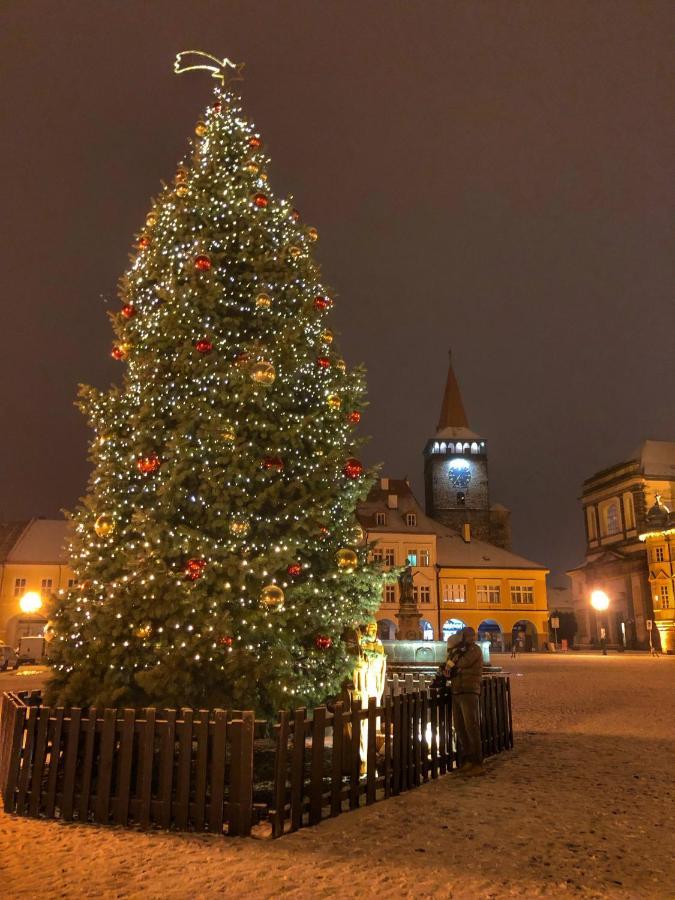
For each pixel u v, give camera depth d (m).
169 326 10.37
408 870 5.53
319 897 5.01
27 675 29.52
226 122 12.31
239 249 11.44
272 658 8.63
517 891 5.12
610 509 73.50
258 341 10.54
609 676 27.06
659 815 7.01
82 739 7.19
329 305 11.86
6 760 7.73
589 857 5.81
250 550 9.54
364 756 8.78
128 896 5.06
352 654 10.31
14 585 57.38
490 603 65.06
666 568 60.66
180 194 11.42
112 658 8.74
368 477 11.09
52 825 6.67
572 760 9.88
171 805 6.59
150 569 8.77
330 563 10.25
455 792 8.00
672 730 12.68
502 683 11.05
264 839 6.27
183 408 9.82
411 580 26.53
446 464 87.50
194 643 8.49
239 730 6.54
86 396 10.70
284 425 10.27
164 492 9.27
